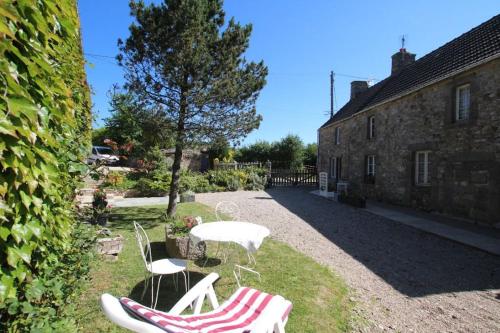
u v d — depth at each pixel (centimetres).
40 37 159
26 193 139
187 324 218
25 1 133
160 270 350
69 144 268
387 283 462
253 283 420
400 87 1295
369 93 1792
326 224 880
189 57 674
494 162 820
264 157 2916
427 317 365
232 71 740
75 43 281
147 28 677
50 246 197
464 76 915
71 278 257
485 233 757
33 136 130
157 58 698
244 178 1945
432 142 1045
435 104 1034
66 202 266
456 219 938
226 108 766
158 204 1132
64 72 235
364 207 1173
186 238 498
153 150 1589
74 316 262
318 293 396
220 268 474
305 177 2308
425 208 1080
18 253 132
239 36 734
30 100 126
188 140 750
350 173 1684
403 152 1202
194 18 679
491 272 514
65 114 211
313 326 318
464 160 914
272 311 208
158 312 213
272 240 672
